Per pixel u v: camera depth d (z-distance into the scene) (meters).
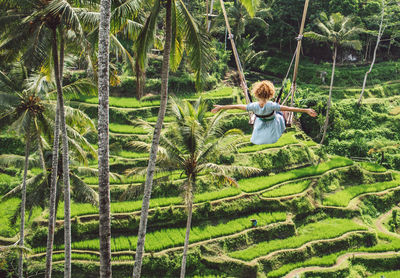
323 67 58.94
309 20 60.81
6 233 27.53
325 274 27.03
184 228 29.73
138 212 29.48
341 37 43.41
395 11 54.84
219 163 35.97
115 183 32.72
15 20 15.71
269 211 32.31
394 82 56.81
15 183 32.03
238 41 55.47
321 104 48.38
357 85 55.78
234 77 53.75
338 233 30.80
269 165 37.38
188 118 19.83
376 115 49.16
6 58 17.28
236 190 32.94
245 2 13.29
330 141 46.03
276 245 29.14
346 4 56.16
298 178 36.50
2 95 19.34
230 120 41.41
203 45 15.62
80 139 22.02
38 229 27.33
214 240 28.52
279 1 61.34
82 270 25.64
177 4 15.45
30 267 25.38
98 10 16.78
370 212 35.34
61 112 17.77
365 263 28.78
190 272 26.80
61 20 15.13
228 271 26.75
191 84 46.47
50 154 23.53
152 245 27.56
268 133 5.90
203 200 31.33
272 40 62.78
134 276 16.88
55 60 17.02
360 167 39.78
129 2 14.69
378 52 63.38
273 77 57.94
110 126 39.25
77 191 23.62
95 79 18.22
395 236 32.00
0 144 35.62
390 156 44.12
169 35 15.43
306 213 33.03
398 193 37.84
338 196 36.03
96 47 16.70
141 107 41.72
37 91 20.38
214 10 56.28
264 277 26.86
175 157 20.39
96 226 28.41
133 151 36.38
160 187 32.09
